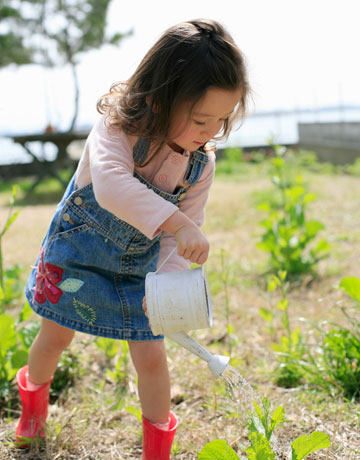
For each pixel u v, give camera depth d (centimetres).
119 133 146
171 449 165
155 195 134
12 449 171
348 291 195
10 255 443
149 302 135
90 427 183
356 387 196
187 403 200
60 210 160
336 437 169
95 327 155
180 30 138
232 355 234
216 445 127
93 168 139
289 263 363
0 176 1239
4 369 203
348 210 584
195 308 134
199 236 131
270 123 1391
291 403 192
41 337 166
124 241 153
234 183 905
